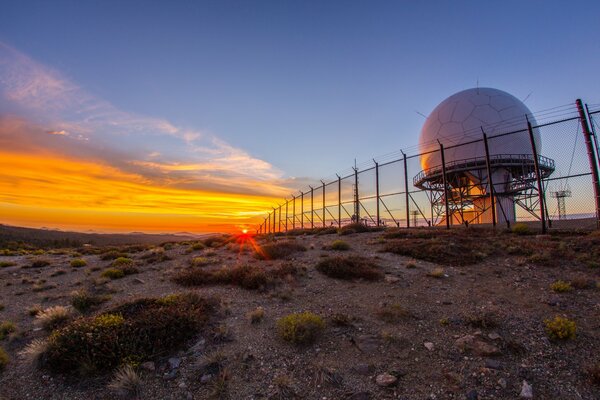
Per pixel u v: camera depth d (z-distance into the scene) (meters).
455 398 4.45
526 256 11.29
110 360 5.53
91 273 14.86
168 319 6.45
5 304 10.20
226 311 7.80
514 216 28.84
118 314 7.09
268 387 4.86
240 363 5.51
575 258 10.37
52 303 9.95
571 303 7.25
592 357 5.20
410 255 12.91
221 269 12.16
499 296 8.04
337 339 6.27
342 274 10.48
